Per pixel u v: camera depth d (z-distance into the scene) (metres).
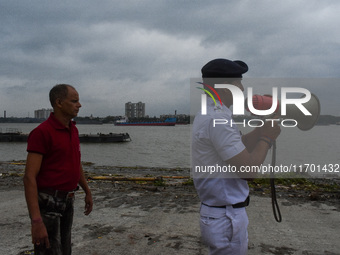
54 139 2.21
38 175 2.23
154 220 4.70
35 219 2.06
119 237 3.95
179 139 70.25
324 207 5.55
